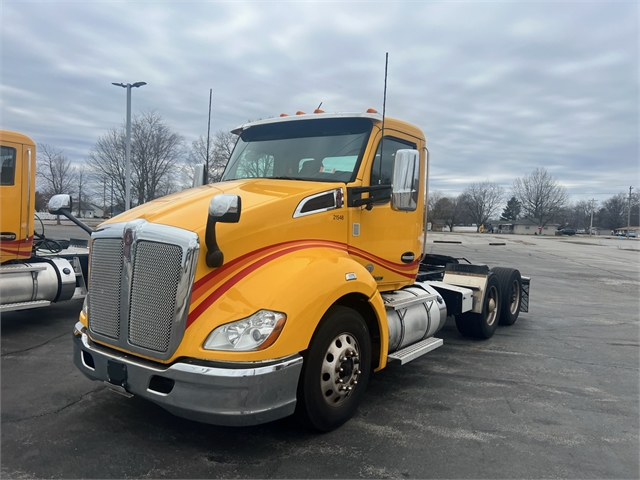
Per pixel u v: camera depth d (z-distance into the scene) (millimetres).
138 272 3354
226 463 3383
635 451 3811
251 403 3119
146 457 3418
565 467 3520
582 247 42281
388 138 4875
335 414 3840
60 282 7309
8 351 5953
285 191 4035
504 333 7969
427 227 5707
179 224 3355
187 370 3078
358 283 3947
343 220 4297
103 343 3580
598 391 5215
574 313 10023
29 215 7070
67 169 48688
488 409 4586
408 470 3393
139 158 34406
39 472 3176
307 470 3334
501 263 22172
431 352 6625
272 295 3344
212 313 3244
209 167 6109
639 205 130125
